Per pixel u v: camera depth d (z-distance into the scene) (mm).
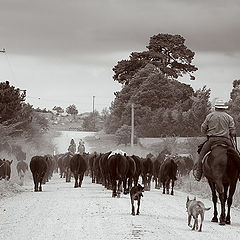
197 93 89875
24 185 33438
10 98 47438
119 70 108188
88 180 42625
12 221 15586
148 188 31359
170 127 83562
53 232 13453
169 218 16750
